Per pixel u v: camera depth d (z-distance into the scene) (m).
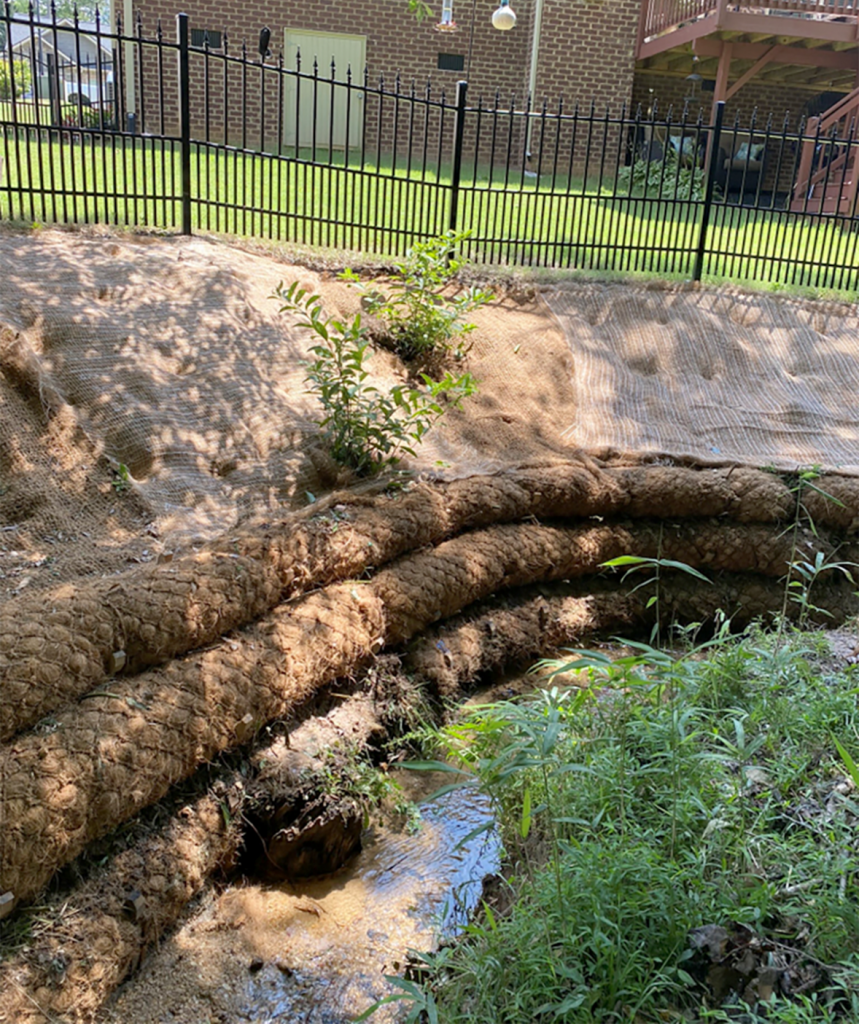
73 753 3.04
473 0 15.04
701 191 13.71
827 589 6.16
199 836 3.35
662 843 2.87
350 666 4.30
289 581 4.33
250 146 14.89
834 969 2.42
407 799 4.07
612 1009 2.36
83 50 19.98
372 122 15.41
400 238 8.68
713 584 6.08
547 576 5.68
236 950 3.15
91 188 9.70
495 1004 2.50
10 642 3.22
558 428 6.87
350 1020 2.93
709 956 2.49
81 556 4.26
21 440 4.75
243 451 5.38
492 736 3.52
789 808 3.07
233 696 3.65
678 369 7.72
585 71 15.18
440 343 7.08
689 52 14.70
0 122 6.74
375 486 5.40
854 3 12.96
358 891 3.53
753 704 3.65
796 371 7.97
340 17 14.80
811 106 16.45
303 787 3.61
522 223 10.64
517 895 3.02
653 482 6.11
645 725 3.26
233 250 7.31
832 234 9.33
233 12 14.45
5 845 2.72
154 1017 2.84
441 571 5.00
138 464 5.00
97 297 5.93
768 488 6.23
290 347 6.27
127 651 3.54
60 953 2.72
